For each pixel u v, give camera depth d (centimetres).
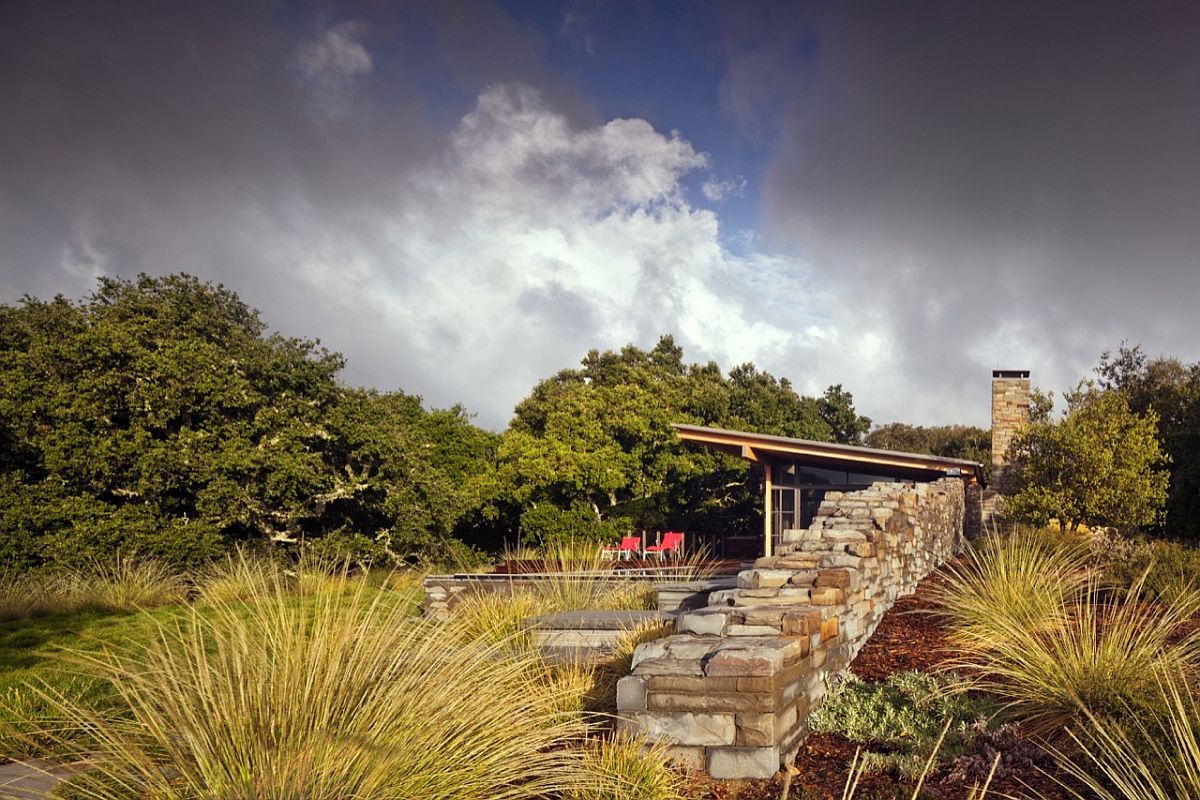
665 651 512
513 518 2669
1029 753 459
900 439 5309
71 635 779
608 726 524
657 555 1386
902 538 945
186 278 2845
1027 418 2120
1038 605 717
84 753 402
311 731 366
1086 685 502
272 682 389
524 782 420
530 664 606
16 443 1730
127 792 357
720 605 637
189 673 414
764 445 2016
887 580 850
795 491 2161
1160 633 586
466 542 2703
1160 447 2405
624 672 610
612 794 408
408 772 365
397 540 2148
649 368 3925
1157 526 2055
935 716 527
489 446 3064
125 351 1784
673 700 465
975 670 612
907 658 671
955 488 1582
